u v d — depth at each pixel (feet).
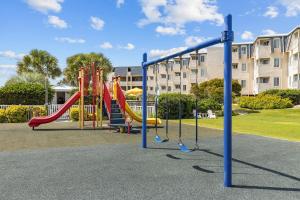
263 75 170.60
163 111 75.92
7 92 101.09
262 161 25.40
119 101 54.29
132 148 31.81
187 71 227.61
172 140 37.91
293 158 26.61
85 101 78.48
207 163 24.57
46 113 71.61
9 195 16.83
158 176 20.61
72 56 189.47
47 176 20.70
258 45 171.01
